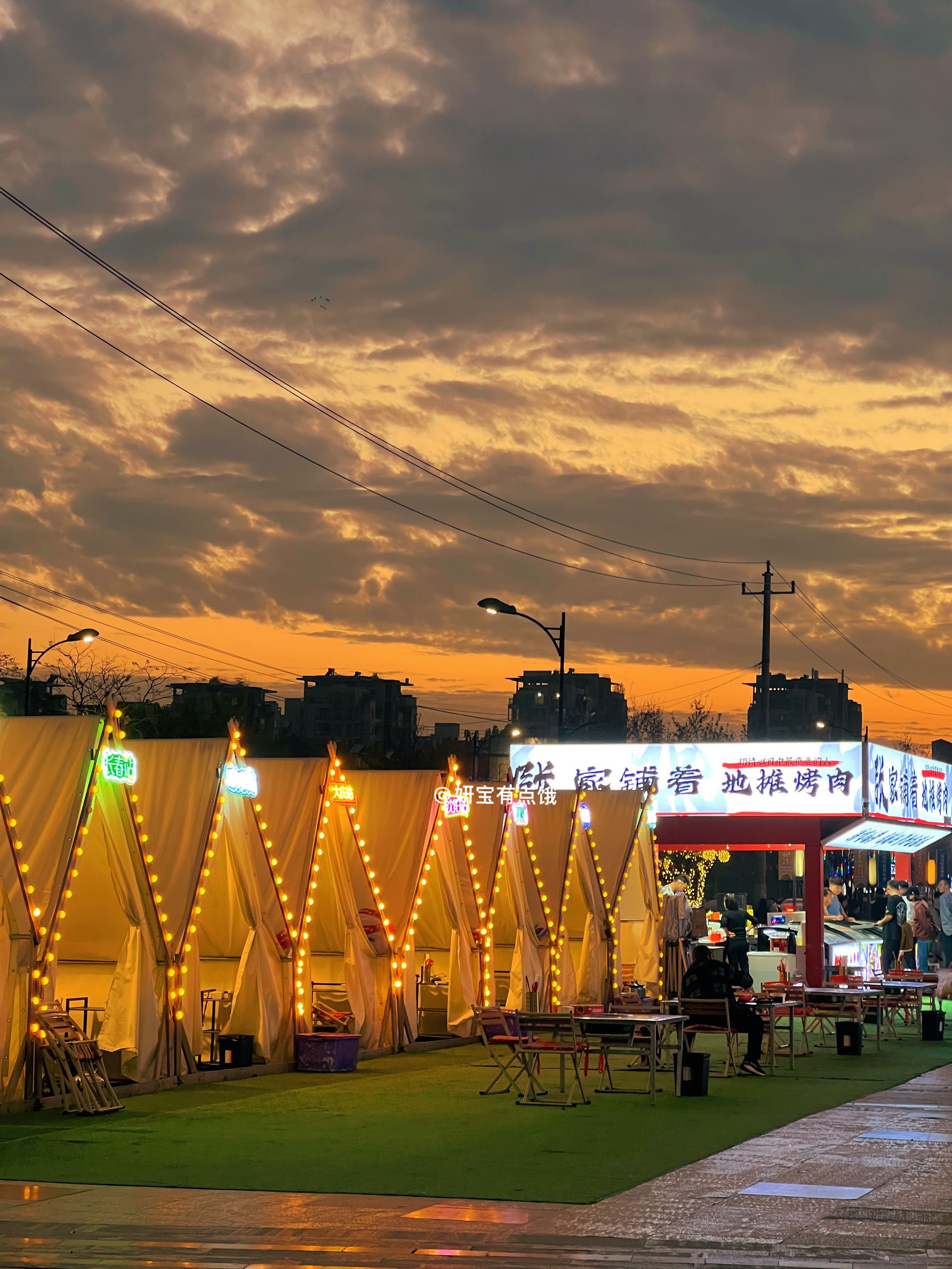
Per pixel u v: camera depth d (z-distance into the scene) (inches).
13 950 593.6
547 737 4608.8
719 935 1173.1
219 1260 349.1
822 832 1261.1
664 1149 511.2
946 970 1270.9
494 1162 482.9
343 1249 359.9
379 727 4638.3
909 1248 360.5
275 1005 747.4
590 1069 779.4
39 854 622.8
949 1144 521.3
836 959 1254.9
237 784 737.0
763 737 1935.3
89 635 1574.8
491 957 963.3
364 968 831.7
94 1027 718.5
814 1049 898.1
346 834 842.2
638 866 1190.3
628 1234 375.9
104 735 653.9
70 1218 396.2
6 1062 588.7
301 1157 490.9
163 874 702.5
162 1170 466.3
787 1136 542.9
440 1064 788.6
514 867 1005.8
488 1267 341.4
